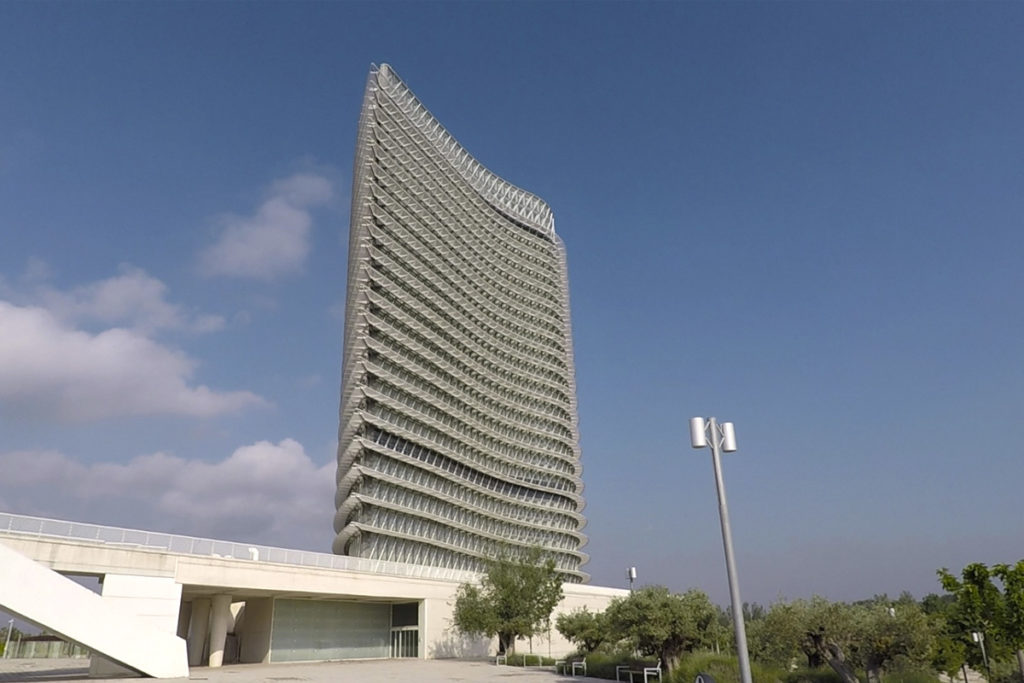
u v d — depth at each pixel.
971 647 33.03
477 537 79.44
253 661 47.75
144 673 30.05
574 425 106.25
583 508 102.88
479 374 89.44
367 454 67.69
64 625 28.03
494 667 41.53
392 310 75.31
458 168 101.94
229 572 39.66
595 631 43.72
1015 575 30.31
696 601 31.81
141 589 34.75
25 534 30.95
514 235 109.81
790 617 23.23
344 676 33.31
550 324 109.00
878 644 22.06
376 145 80.50
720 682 22.67
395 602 54.72
